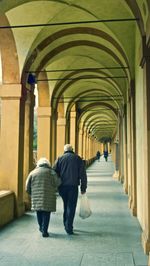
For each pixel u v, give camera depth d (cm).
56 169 829
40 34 1131
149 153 685
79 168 837
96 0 990
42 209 782
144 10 681
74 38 1314
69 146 851
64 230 867
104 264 591
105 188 1900
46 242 746
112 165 4825
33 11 1048
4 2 816
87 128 4575
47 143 1712
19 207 1077
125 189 1666
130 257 636
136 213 1067
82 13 1082
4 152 1113
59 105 2262
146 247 662
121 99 1912
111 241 758
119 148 2420
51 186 796
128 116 1388
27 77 1183
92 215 1082
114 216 1066
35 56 1195
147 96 695
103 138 8619
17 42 1110
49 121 1714
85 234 823
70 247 707
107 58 1527
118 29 1098
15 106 1120
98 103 2952
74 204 823
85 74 1842
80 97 2452
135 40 1079
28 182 806
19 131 1120
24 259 623
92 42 1338
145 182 709
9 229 880
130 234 826
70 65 1658
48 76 1695
